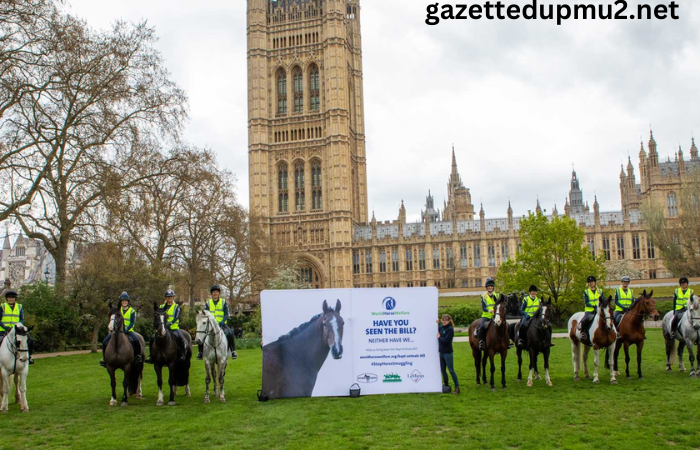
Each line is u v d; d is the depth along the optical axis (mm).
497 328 20578
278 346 20578
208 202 64625
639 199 131500
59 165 41062
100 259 48562
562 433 14734
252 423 16578
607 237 109688
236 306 75438
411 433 15141
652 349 32531
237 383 25016
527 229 58625
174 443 14688
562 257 56719
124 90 43562
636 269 101562
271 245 92062
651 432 14586
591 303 22984
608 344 21453
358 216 132625
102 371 30828
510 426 15500
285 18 125062
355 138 135250
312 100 124000
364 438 14758
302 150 121375
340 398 20156
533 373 24000
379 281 117875
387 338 21000
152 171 53125
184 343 20438
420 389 20812
